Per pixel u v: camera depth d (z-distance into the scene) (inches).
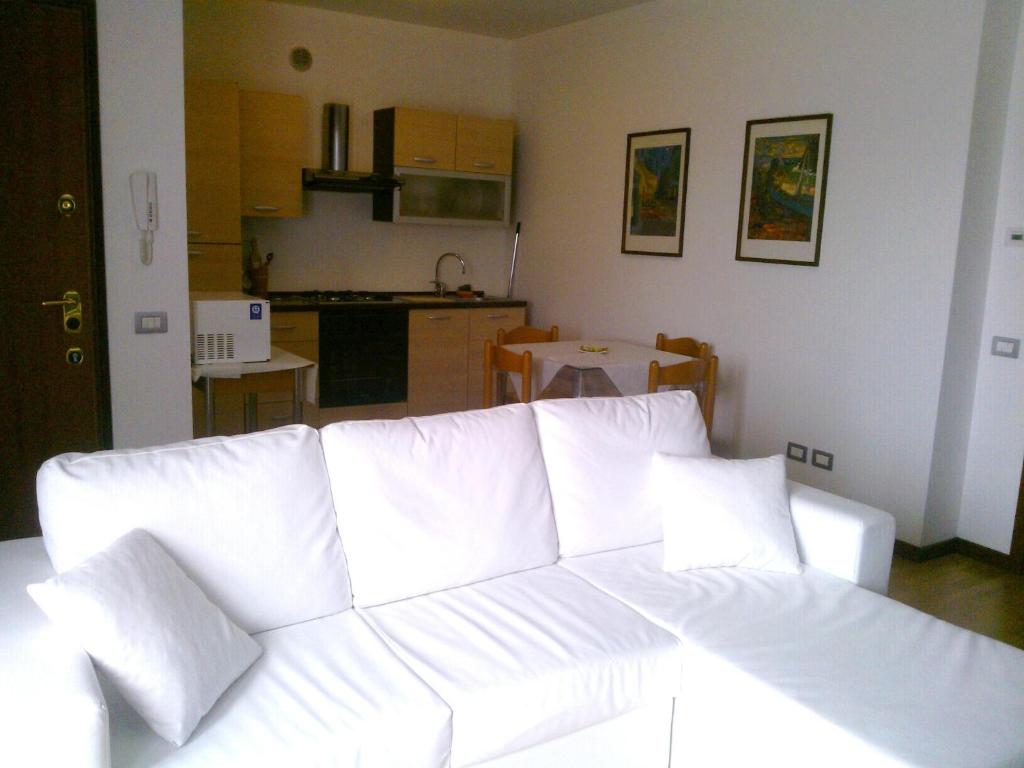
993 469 145.1
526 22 213.6
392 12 207.3
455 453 89.4
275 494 77.8
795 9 157.2
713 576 93.4
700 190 180.5
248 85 200.2
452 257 241.1
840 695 69.2
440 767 65.7
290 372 144.5
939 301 138.1
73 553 68.9
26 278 120.6
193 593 67.9
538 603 83.9
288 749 59.0
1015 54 136.3
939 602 130.4
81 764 50.5
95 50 118.6
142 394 130.1
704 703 76.9
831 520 95.7
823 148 153.6
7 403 122.6
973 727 65.3
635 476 102.1
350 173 203.6
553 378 152.3
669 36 185.0
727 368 178.1
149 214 125.6
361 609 81.8
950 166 134.8
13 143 116.8
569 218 220.4
